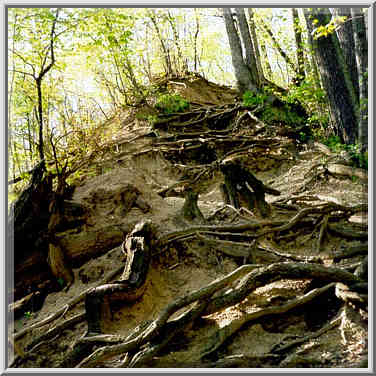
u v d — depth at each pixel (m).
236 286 4.43
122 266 5.36
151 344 3.90
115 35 7.86
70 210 5.85
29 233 5.36
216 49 19.69
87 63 9.46
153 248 5.48
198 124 11.67
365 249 4.90
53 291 5.44
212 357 3.81
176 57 15.52
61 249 5.59
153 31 13.72
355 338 3.67
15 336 4.58
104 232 5.81
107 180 6.92
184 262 5.54
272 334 4.02
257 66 14.45
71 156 8.14
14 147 6.89
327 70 8.47
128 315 4.70
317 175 7.57
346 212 5.76
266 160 9.52
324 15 8.38
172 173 9.39
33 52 6.53
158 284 5.23
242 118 11.55
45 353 4.33
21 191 5.73
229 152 9.80
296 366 3.47
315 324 4.07
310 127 10.88
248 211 6.26
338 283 4.10
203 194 8.30
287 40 13.77
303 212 5.78
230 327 3.95
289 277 4.18
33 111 7.72
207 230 5.77
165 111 12.04
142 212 6.45
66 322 4.60
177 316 4.46
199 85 14.40
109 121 11.16
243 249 5.40
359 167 7.12
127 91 12.70
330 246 5.43
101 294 4.52
